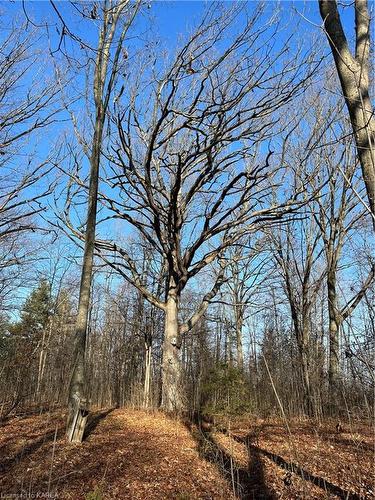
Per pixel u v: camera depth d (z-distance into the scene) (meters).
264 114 12.39
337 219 15.84
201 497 5.55
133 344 21.80
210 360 12.73
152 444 8.26
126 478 6.09
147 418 11.45
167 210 14.68
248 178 12.67
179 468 6.73
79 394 7.99
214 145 12.50
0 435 8.64
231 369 11.40
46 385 11.61
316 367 11.05
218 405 10.71
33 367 11.46
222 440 8.68
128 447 7.90
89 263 8.40
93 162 8.75
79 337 8.10
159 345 22.02
